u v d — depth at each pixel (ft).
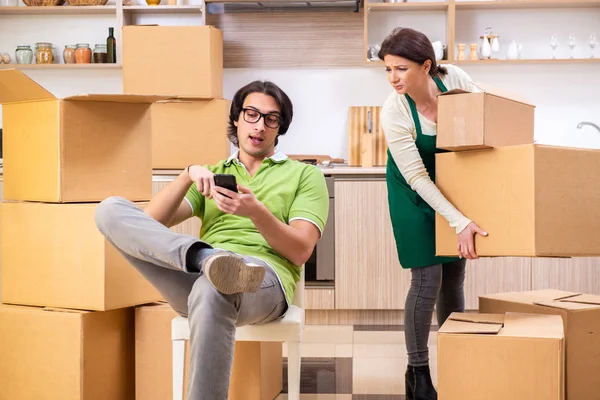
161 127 13.92
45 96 7.64
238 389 8.03
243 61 15.58
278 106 7.87
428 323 8.66
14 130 8.13
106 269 7.52
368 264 13.55
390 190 8.78
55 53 15.81
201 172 7.13
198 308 5.95
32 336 7.78
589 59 14.55
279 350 9.11
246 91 7.93
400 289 13.52
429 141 8.31
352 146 15.28
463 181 7.68
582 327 7.88
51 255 7.81
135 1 15.58
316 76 15.55
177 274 6.56
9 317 7.90
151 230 6.29
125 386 8.25
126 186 8.21
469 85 8.68
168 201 7.31
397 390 9.29
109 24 15.79
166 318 7.93
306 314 13.88
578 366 7.86
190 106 13.93
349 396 9.03
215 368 5.90
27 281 7.99
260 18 15.52
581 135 15.14
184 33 13.87
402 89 8.15
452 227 7.78
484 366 6.68
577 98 15.19
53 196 7.75
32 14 15.72
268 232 7.05
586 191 7.39
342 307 13.61
